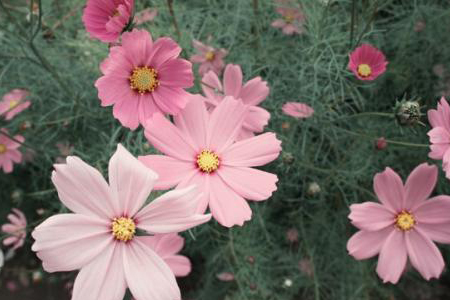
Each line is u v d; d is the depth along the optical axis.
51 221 0.30
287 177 0.56
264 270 0.58
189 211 0.31
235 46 0.57
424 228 0.40
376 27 0.61
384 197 0.40
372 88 0.57
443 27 0.58
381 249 0.40
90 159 0.55
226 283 0.58
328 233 0.57
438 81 0.58
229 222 0.33
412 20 0.57
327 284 0.58
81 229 0.31
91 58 0.55
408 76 0.58
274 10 0.60
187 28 0.59
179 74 0.34
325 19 0.55
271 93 0.56
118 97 0.34
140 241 0.32
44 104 0.60
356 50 0.44
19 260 0.65
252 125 0.42
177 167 0.34
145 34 0.34
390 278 0.40
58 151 0.58
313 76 0.56
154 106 0.35
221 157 0.35
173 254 0.41
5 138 0.54
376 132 0.56
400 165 0.56
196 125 0.35
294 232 0.57
